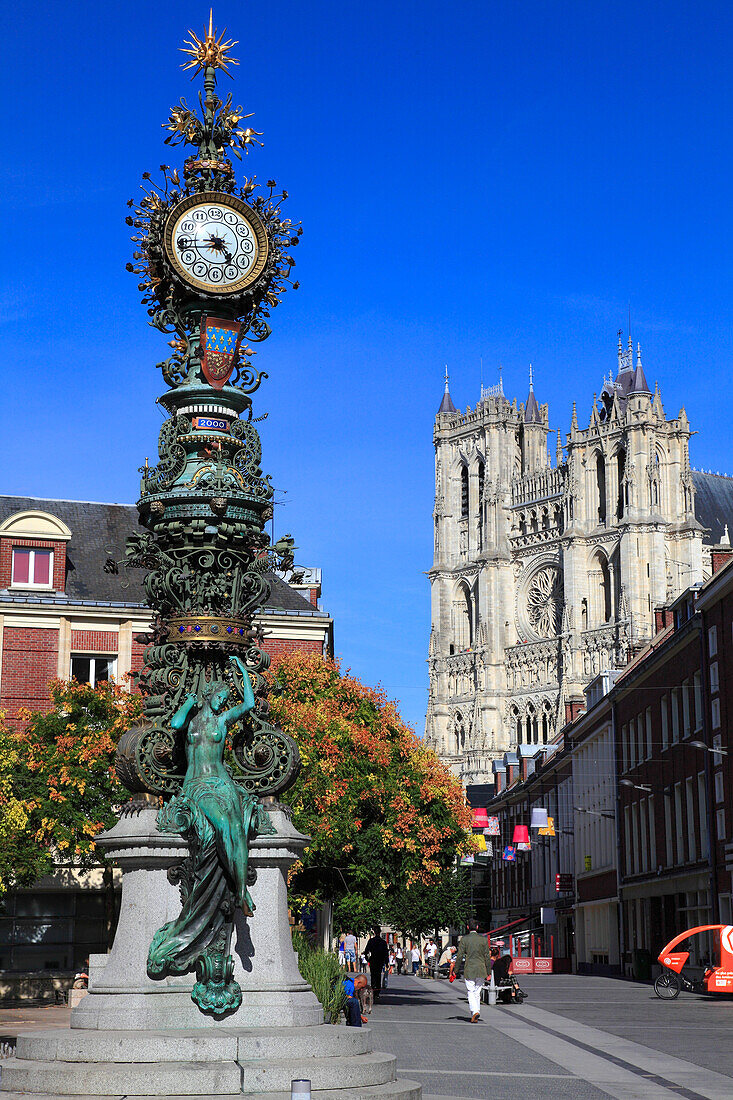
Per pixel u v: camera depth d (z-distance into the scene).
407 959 79.81
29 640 44.28
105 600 46.12
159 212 14.55
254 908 12.55
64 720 36.50
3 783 31.83
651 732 59.66
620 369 164.25
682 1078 17.52
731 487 165.12
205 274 14.35
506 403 173.38
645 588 150.12
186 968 12.12
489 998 37.06
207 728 12.92
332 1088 11.19
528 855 98.88
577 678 154.50
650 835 60.09
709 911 49.38
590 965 70.62
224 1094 10.87
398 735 40.28
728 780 47.53
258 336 14.73
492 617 167.50
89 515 50.59
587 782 76.44
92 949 39.53
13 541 45.66
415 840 36.94
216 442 14.00
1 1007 35.25
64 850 34.69
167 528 13.74
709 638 50.38
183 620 13.46
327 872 36.66
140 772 12.85
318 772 34.53
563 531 160.38
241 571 13.80
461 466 178.38
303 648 47.03
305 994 12.66
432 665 173.75
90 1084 10.85
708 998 40.25
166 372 14.45
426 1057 20.34
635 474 151.75
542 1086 16.27
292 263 14.84
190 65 15.14
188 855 12.39
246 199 14.86
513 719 164.88
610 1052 21.64
